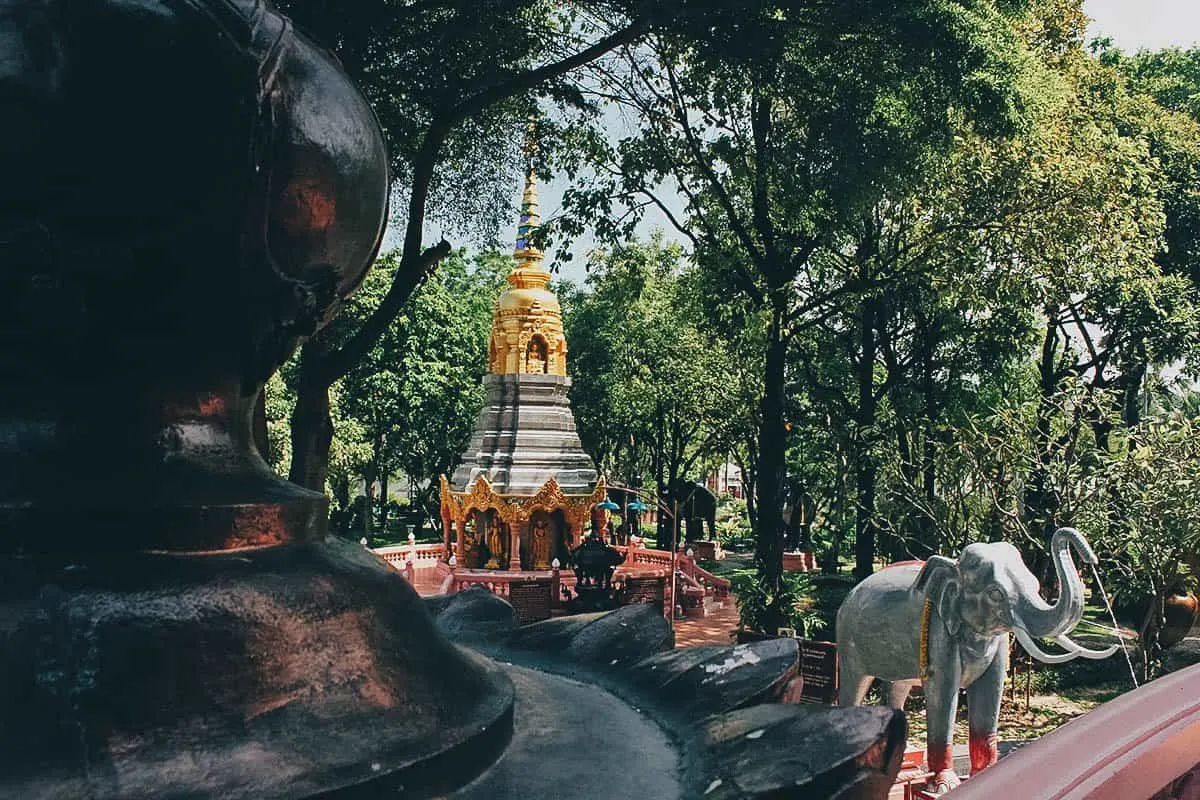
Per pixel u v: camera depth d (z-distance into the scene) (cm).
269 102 193
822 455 2619
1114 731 199
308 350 1321
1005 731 1598
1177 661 1485
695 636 2406
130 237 187
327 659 183
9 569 173
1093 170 1839
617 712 248
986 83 1410
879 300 2353
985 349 2461
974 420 1798
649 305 3606
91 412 194
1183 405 2656
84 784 151
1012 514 1692
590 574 2533
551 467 3002
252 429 224
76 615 167
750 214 2100
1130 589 1686
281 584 186
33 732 155
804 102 1584
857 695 1254
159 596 172
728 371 3284
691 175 1906
